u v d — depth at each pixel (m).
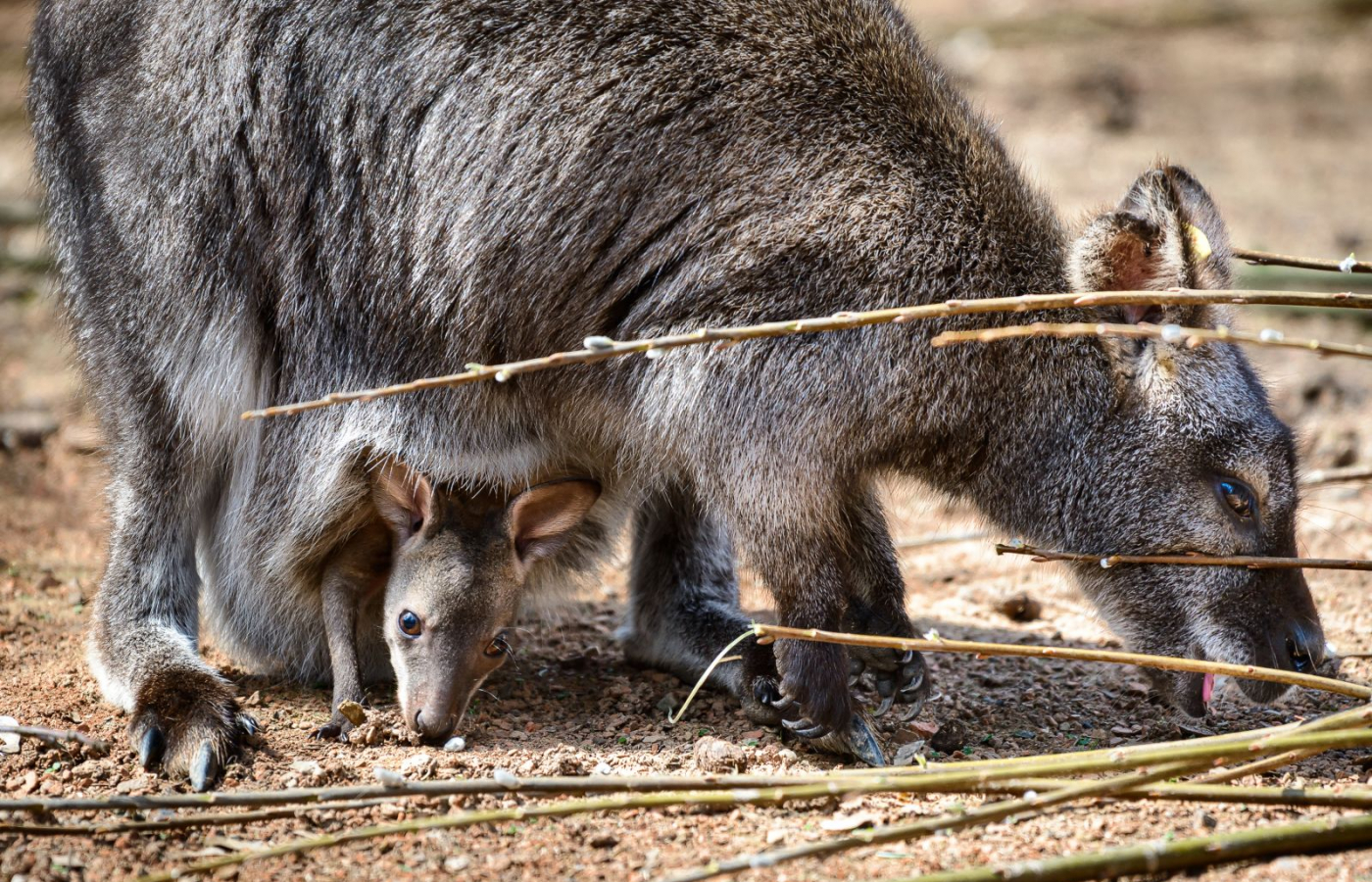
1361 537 13.95
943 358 9.38
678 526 11.29
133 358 10.32
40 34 11.20
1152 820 8.19
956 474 9.95
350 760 9.17
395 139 9.76
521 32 9.61
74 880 7.65
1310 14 35.97
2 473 15.89
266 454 10.48
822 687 9.34
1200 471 9.63
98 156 10.39
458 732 9.75
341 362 10.11
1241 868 7.45
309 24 9.82
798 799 7.86
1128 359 9.64
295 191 9.96
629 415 9.79
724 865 6.93
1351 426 16.30
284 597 10.67
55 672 10.84
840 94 9.61
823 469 9.38
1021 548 9.34
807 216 9.28
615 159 9.48
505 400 10.02
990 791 7.98
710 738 9.38
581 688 10.93
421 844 8.02
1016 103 29.12
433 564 9.86
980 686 10.94
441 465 10.13
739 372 9.27
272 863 7.83
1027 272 9.66
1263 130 27.98
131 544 10.52
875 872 7.65
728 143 9.42
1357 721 7.74
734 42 9.62
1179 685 9.92
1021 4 36.44
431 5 9.70
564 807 7.46
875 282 9.27
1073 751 9.68
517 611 10.15
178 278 10.12
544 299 9.66
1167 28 34.97
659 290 9.47
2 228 22.34
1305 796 7.69
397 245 9.83
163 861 7.84
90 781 8.93
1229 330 9.82
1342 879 7.28
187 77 10.02
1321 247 20.77
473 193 9.64
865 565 10.45
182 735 9.16
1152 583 9.92
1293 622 9.79
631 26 9.59
